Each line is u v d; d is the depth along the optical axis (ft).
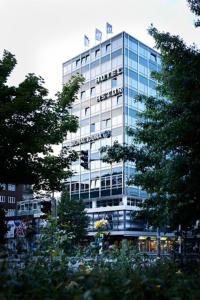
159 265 27.07
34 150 58.03
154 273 21.85
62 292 16.16
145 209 61.00
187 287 17.56
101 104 236.22
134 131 62.28
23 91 60.29
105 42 238.48
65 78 260.62
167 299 15.94
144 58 239.09
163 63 52.54
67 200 179.73
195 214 46.21
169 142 38.70
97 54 242.17
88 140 238.07
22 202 265.75
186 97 38.09
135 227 215.72
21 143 57.77
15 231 57.11
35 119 60.44
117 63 229.86
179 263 30.89
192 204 45.32
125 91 224.94
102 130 232.94
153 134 57.88
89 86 244.22
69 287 16.37
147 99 61.52
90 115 241.14
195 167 39.40
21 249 27.86
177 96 40.57
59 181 65.21
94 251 35.76
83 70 249.75
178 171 40.88
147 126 60.39
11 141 56.90
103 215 223.51
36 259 26.86
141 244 196.24
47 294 16.49
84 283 17.17
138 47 236.02
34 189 64.44
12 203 297.12
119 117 225.35
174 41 40.34
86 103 244.42
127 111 224.53
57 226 36.24
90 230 226.58
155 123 59.57
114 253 36.81
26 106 58.23
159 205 59.67
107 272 20.88
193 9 40.78
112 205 221.66
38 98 60.95
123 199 216.74
